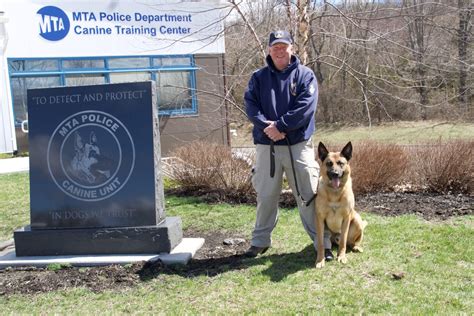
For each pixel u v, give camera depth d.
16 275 5.34
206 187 9.12
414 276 4.68
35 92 5.94
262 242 5.55
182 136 17.00
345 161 5.02
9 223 7.79
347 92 25.94
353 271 4.86
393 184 8.59
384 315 3.91
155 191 5.67
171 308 4.29
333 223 5.14
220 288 4.65
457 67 9.90
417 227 6.32
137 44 16.58
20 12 15.34
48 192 5.85
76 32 15.97
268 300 4.32
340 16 8.66
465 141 8.99
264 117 5.14
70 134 5.84
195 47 16.98
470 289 4.35
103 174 5.75
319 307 4.12
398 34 9.44
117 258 5.50
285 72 5.14
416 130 19.88
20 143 15.96
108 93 5.80
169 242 5.60
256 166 5.40
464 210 7.19
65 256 5.69
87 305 4.46
